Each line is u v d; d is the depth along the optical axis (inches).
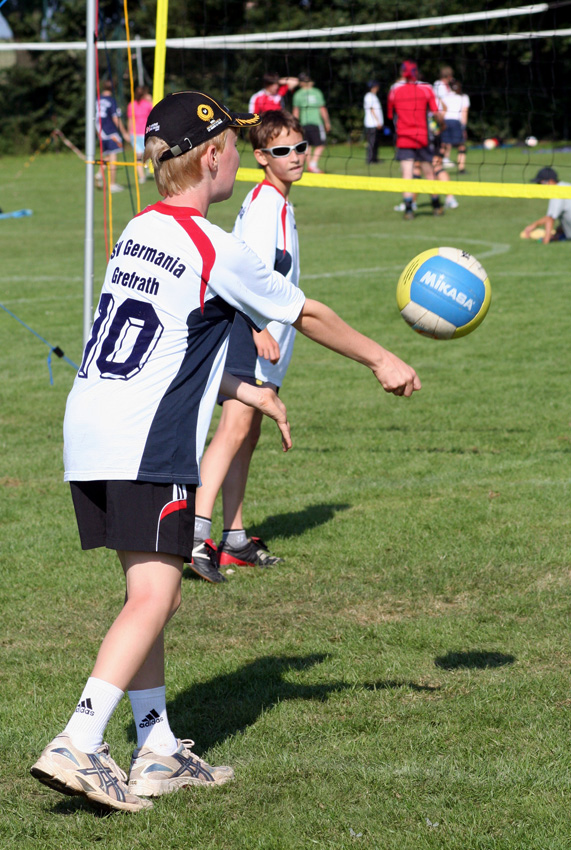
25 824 200.7
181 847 191.0
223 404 351.9
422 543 373.1
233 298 202.4
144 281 198.4
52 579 350.0
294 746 230.5
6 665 281.0
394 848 187.6
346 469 480.7
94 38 511.5
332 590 332.5
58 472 488.4
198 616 315.3
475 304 261.3
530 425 547.5
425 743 229.0
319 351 794.8
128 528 194.7
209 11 2345.0
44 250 1283.2
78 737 191.8
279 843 190.4
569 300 908.6
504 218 1497.3
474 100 2311.8
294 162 355.3
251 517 414.6
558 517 396.2
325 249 1234.0
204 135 204.4
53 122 3002.0
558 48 2202.3
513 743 228.4
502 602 316.5
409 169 1505.9
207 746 232.5
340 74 2252.7
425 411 586.9
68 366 723.4
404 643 288.2
